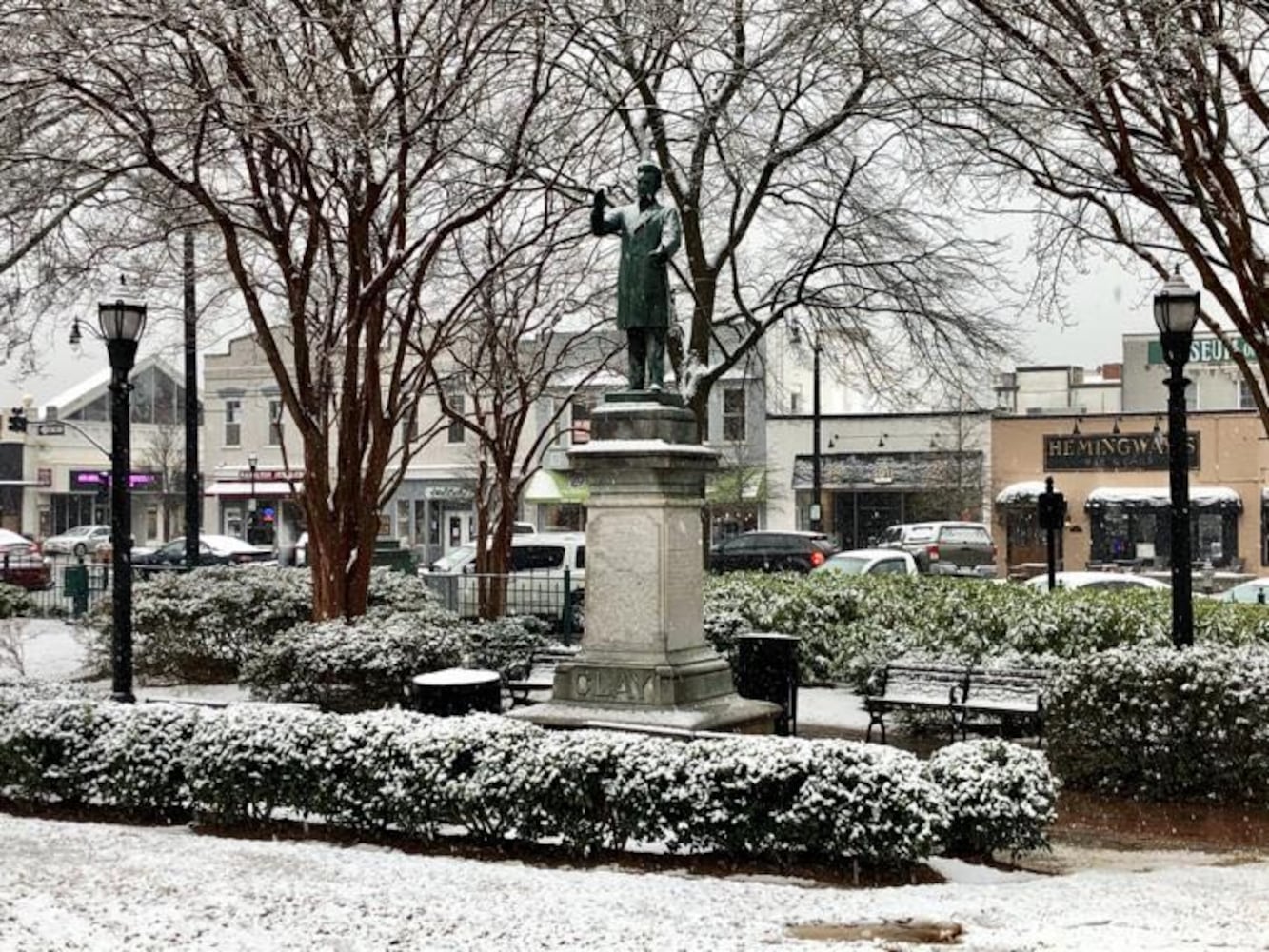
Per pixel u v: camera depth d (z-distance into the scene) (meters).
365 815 9.73
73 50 13.07
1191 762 11.58
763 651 14.25
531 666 16.38
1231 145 12.40
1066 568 47.66
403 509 49.62
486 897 7.81
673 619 11.46
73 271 17.55
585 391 28.97
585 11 15.11
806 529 50.06
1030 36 12.67
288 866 8.66
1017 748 9.54
